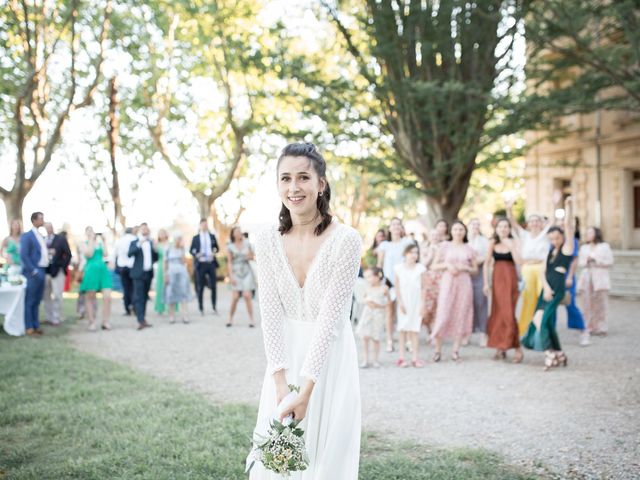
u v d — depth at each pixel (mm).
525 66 14219
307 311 2301
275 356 2268
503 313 7422
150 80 21312
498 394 5719
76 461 3707
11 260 10703
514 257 7504
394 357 7938
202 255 12773
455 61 14375
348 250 2191
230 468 3574
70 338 9453
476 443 4258
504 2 12953
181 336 9672
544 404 5312
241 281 10734
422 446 4160
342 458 2221
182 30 20500
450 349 8609
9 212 17516
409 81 13414
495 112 14641
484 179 24625
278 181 2234
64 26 16312
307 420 2234
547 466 3768
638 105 13164
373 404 5395
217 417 4711
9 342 8719
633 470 3680
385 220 35188
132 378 6125
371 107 15383
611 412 5000
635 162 16859
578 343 8750
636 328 10297
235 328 10664
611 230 17688
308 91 15922
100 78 18859
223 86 21953
